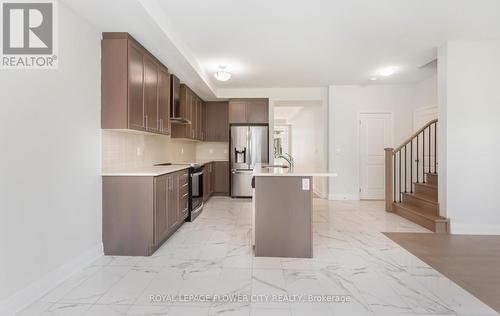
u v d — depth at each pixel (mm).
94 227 2869
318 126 7027
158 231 3129
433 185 4738
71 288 2264
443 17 3111
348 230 3965
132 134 3760
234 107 6590
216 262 2816
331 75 5504
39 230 2152
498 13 3025
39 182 2162
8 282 1890
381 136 6371
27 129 2057
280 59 4492
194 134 5977
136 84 3170
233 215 4887
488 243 3416
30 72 2090
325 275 2527
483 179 3824
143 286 2303
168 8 2857
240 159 6574
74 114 2574
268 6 2828
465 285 2348
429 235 3732
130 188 3002
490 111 3809
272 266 2723
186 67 4215
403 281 2416
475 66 3805
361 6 2850
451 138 3844
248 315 1903
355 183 6379
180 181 3953
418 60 4578
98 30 2916
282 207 2961
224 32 3445
